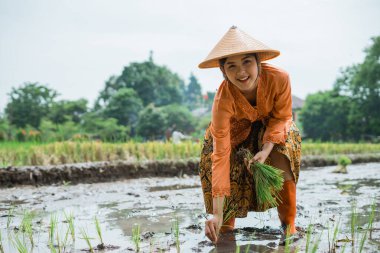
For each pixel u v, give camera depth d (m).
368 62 53.09
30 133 18.41
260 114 3.18
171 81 94.06
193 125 65.44
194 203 4.69
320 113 54.78
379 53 53.81
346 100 54.06
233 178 3.27
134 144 9.68
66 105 64.69
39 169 6.80
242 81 2.86
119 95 69.81
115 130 56.19
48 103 65.25
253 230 3.31
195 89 141.62
